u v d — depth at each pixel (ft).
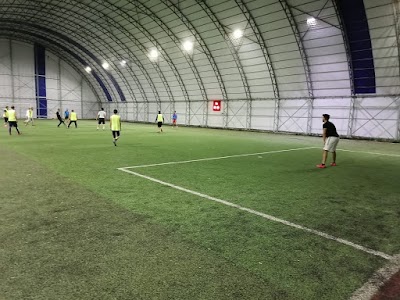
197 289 9.52
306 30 74.79
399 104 72.08
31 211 16.30
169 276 10.24
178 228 14.66
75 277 9.99
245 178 26.96
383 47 67.26
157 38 106.42
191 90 120.57
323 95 84.58
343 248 13.05
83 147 45.03
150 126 119.14
